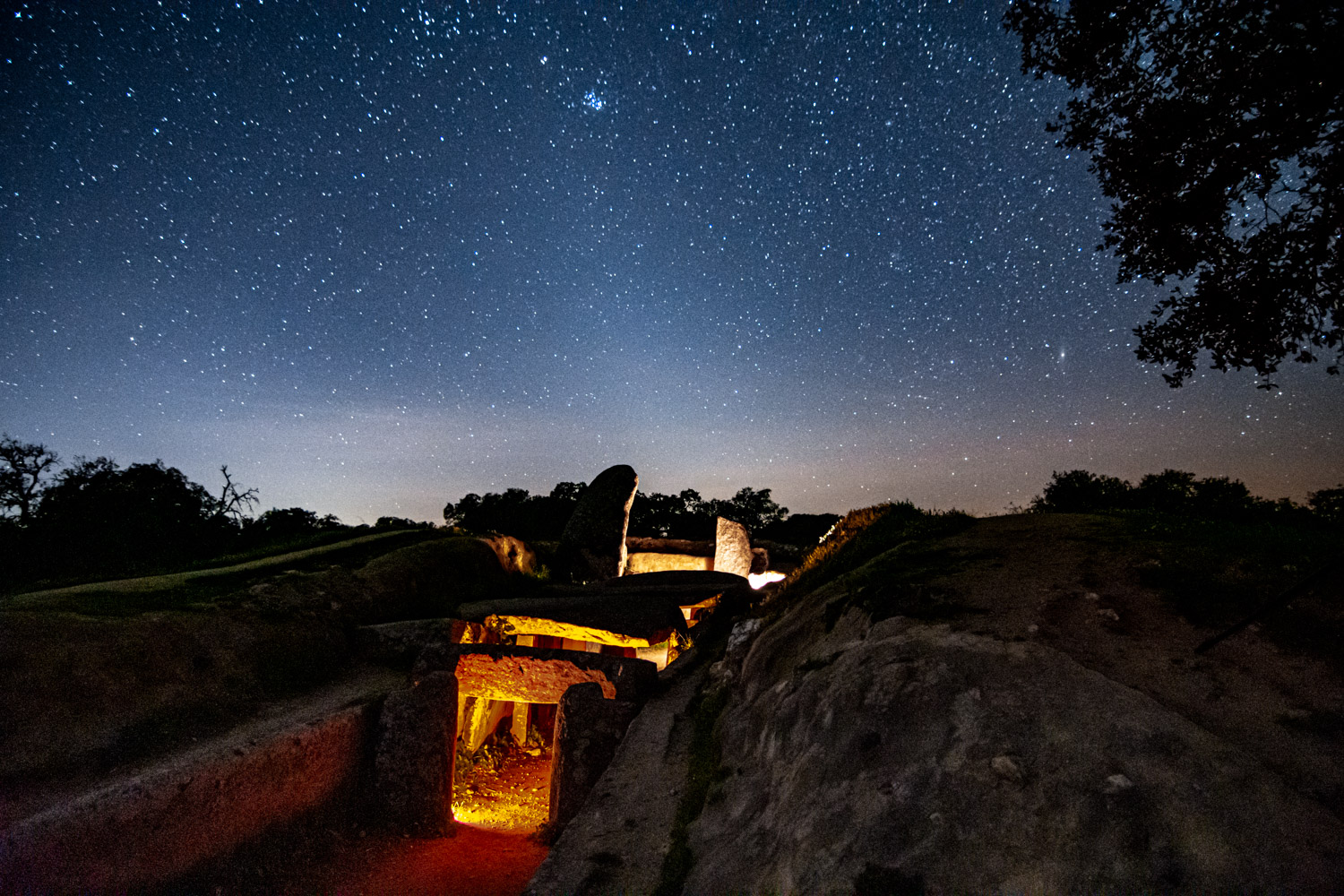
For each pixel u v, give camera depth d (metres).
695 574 18.73
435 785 10.66
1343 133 5.98
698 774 7.31
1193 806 3.79
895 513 12.14
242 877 8.26
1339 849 3.39
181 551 22.34
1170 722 4.42
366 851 9.69
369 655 13.40
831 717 5.77
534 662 11.73
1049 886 3.63
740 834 5.55
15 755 7.84
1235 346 7.18
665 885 5.39
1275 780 3.87
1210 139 6.84
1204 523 8.69
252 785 8.69
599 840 6.23
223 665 11.00
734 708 8.30
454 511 36.66
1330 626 5.32
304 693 11.59
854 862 4.25
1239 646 5.35
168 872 7.56
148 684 9.80
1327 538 7.15
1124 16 7.02
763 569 27.52
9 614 9.80
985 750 4.59
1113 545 7.92
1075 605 6.38
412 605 16.36
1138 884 3.49
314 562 16.67
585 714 10.05
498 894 8.70
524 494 37.78
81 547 19.84
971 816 4.19
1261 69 6.23
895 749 5.02
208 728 9.54
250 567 15.43
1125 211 7.69
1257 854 3.47
